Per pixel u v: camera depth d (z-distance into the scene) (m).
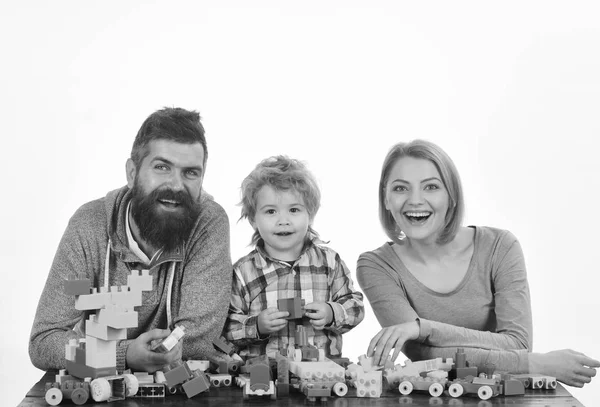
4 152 3.63
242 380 1.65
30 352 1.84
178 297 1.97
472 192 3.66
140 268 1.95
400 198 2.09
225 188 3.55
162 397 1.58
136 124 3.71
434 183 2.08
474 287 2.16
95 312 1.55
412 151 2.09
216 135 3.63
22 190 3.65
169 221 1.88
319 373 1.62
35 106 3.67
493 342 1.94
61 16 3.70
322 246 2.21
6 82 3.65
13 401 3.12
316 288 2.13
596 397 3.27
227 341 2.00
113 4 3.73
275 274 2.12
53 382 1.63
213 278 1.94
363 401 1.55
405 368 1.69
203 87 3.70
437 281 2.17
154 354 1.67
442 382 1.63
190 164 1.87
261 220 2.10
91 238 1.94
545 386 1.68
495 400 1.56
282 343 2.05
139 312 1.95
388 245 2.27
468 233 2.26
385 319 2.13
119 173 3.68
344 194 3.61
